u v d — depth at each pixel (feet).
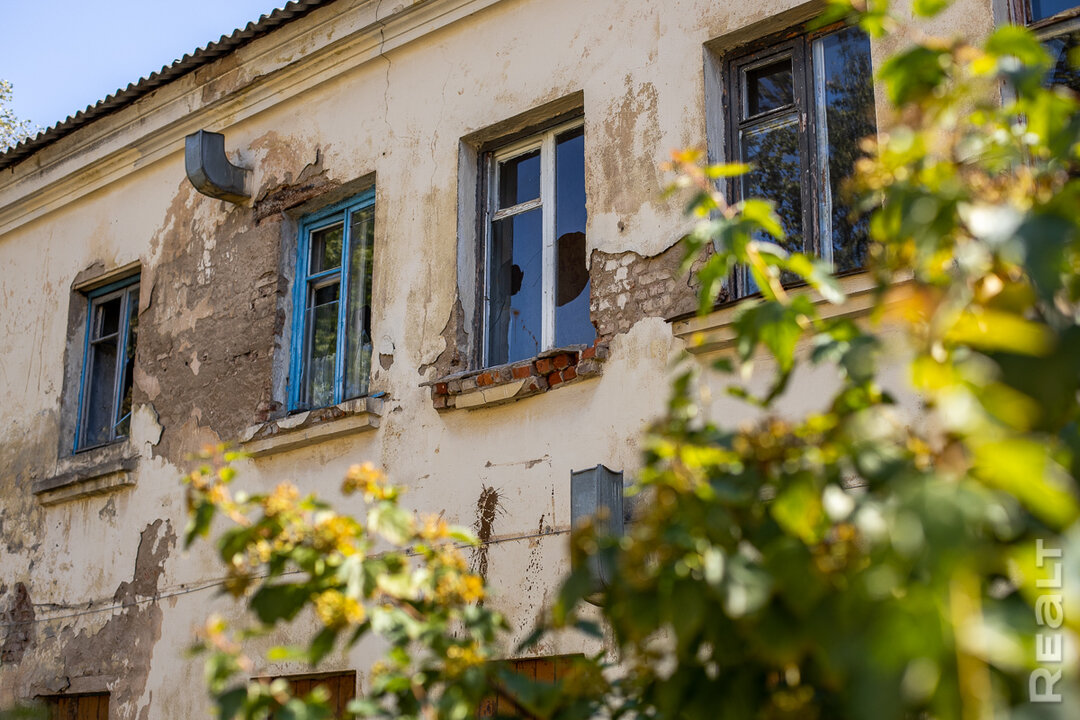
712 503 7.03
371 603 10.86
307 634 22.98
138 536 27.73
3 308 34.53
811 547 6.67
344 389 25.80
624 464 19.58
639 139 21.18
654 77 21.30
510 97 23.63
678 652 7.02
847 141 19.38
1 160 34.30
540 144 23.89
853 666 5.50
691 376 8.16
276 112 28.40
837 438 6.90
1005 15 17.62
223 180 27.76
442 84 25.00
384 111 26.00
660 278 20.08
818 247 19.22
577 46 22.74
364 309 26.03
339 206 27.07
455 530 9.52
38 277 33.76
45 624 29.22
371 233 26.37
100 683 27.17
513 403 21.57
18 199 34.53
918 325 7.11
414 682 8.84
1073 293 7.08
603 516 8.06
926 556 5.17
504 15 24.27
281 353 26.68
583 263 22.54
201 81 29.71
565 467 20.40
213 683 8.39
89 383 31.94
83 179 32.94
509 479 21.16
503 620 9.25
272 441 25.12
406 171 25.12
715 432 7.79
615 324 20.49
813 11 19.80
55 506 30.32
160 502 27.61
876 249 7.92
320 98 27.50
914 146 7.18
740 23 20.35
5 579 30.83
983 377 6.09
